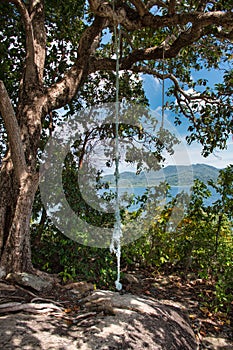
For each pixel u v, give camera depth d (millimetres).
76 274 3789
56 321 2412
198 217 4734
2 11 4484
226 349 2941
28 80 3791
